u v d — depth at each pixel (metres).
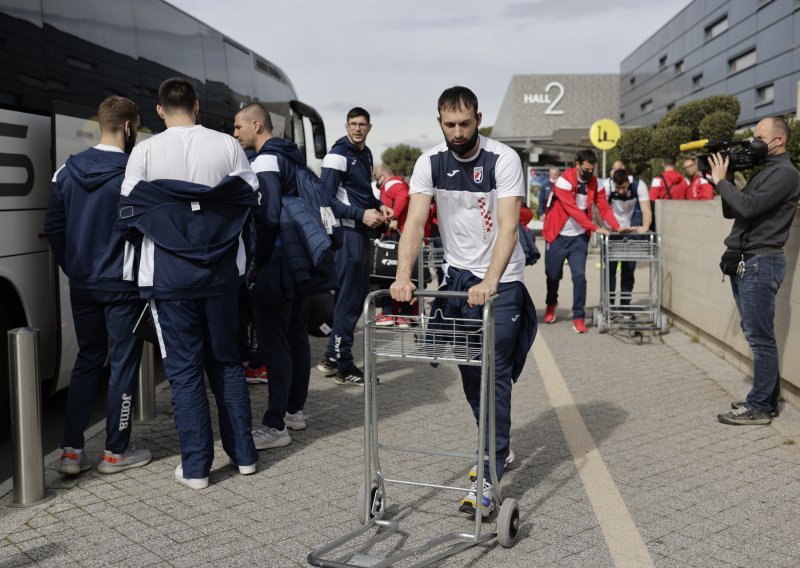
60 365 6.23
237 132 5.67
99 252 4.93
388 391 7.19
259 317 5.48
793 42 38.09
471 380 4.45
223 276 4.79
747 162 5.79
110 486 4.82
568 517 4.27
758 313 5.88
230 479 4.92
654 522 4.19
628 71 72.38
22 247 5.78
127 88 7.36
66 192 4.97
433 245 10.73
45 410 7.05
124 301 4.96
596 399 6.82
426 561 3.56
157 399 6.93
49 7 6.15
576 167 10.11
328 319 8.64
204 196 4.63
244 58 11.13
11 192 5.64
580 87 77.81
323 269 5.43
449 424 6.07
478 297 3.74
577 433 5.82
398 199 10.27
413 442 5.63
